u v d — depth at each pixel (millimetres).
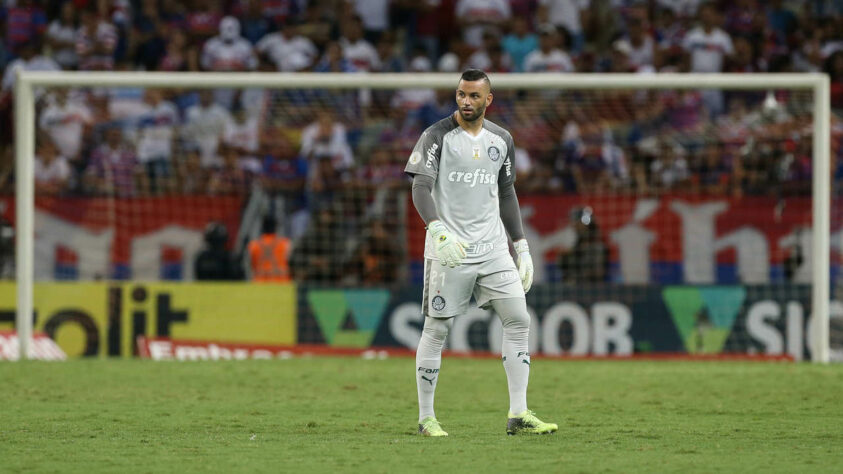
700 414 27828
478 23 69875
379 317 46625
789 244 51031
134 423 25781
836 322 48531
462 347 46031
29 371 37094
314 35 69125
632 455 20641
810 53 67875
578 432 24203
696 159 54219
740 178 53094
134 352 45562
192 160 55250
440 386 34188
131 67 66750
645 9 68688
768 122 54594
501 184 24125
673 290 46469
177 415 27375
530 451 21125
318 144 58094
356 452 21031
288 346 46406
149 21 69312
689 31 68562
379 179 55875
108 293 45656
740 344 46156
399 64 67625
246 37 69250
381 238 51594
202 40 68812
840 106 65500
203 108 60094
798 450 21453
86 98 59281
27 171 43531
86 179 53938
